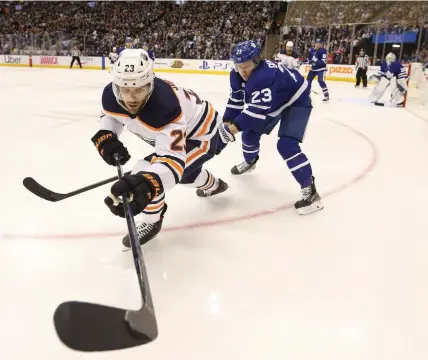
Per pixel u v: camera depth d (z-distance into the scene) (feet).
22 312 5.48
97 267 6.61
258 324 5.40
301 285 6.28
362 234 8.02
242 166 11.44
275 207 9.22
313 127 19.36
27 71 52.13
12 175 11.05
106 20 68.54
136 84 5.29
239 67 8.30
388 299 5.98
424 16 44.78
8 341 4.96
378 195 10.13
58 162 12.49
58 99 26.86
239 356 4.84
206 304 5.78
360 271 6.70
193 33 58.70
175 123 5.74
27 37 61.21
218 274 6.52
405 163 13.12
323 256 7.15
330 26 51.24
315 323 5.43
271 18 63.93
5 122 18.76
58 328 3.25
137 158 13.47
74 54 58.03
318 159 13.47
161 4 67.00
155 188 5.30
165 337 5.12
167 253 7.12
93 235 7.66
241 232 7.98
